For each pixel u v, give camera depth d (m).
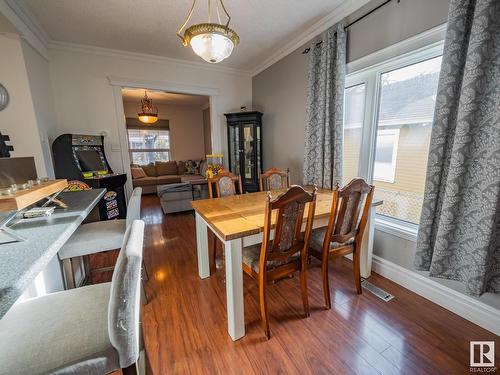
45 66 2.87
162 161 7.17
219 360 1.28
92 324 0.79
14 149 2.37
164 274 2.17
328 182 2.51
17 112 2.35
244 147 3.98
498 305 1.43
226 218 1.53
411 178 1.98
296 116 3.21
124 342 0.71
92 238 1.52
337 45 2.27
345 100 2.49
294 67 3.14
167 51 3.31
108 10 2.30
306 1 2.21
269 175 2.70
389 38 1.93
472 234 1.39
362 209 1.77
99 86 3.26
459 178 1.41
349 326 1.51
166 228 3.46
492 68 1.28
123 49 3.23
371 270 2.17
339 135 2.35
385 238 2.06
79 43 3.03
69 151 2.85
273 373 1.21
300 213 1.39
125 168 3.55
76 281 1.77
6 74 2.27
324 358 1.28
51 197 1.39
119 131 3.45
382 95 2.13
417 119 1.89
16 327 0.77
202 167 6.29
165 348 1.36
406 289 1.89
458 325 1.51
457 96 1.45
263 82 3.90
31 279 0.67
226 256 1.36
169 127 7.11
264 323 1.41
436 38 1.63
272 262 1.44
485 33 1.25
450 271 1.52
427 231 1.61
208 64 3.83
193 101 6.54
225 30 1.41
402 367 1.23
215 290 1.92
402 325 1.51
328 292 1.66
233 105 4.22
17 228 1.04
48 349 0.70
